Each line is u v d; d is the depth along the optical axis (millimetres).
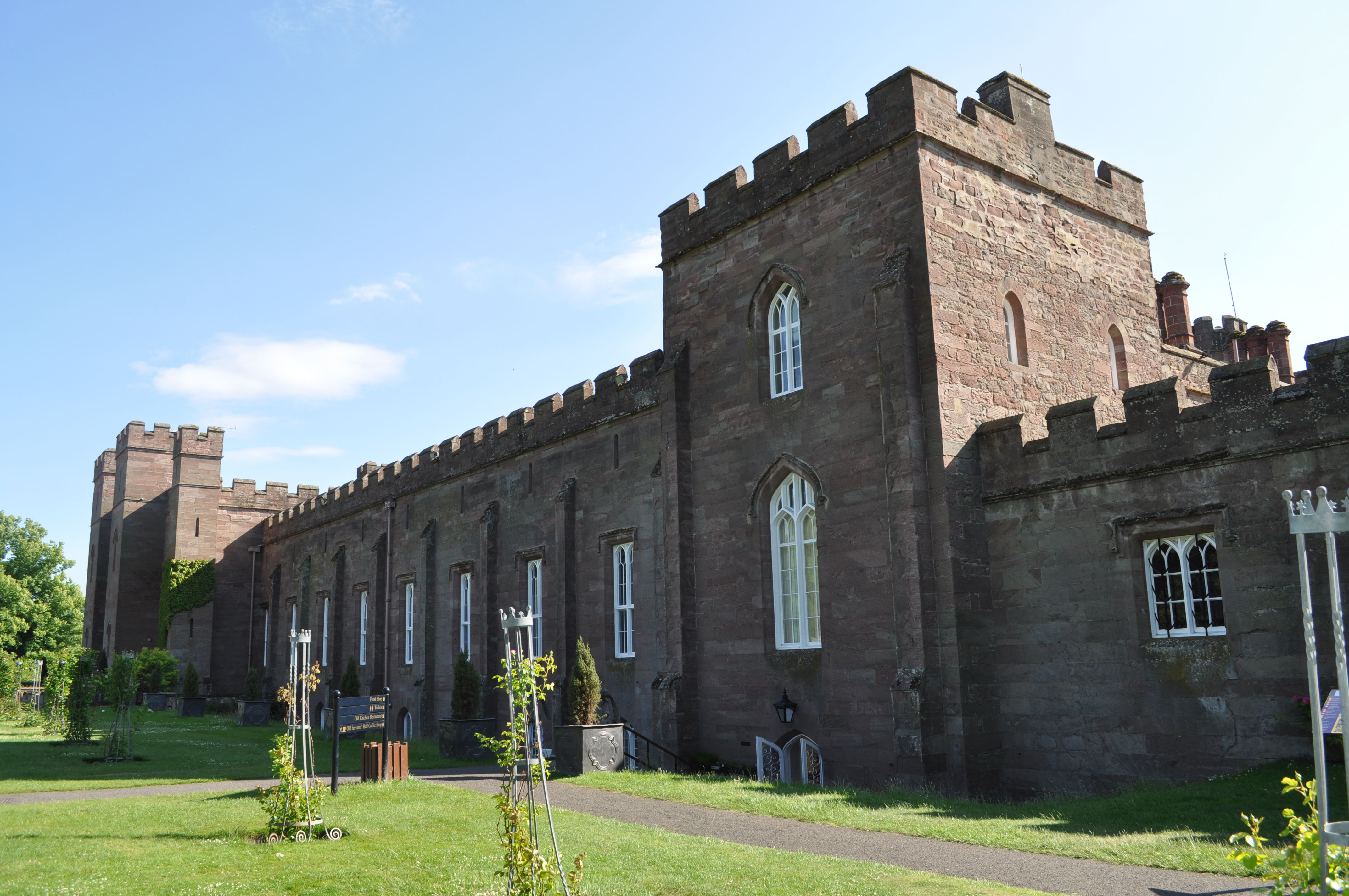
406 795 18016
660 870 11055
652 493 28375
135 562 59531
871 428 21188
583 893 9781
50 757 27453
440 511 40469
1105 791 17734
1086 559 18562
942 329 20578
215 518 59406
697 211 26906
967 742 18859
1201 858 10750
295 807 13914
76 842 13680
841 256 22531
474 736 28250
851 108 22750
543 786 9492
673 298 27531
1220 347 34312
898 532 20047
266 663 57469
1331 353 15594
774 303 24594
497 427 36750
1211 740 16391
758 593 23500
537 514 33875
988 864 11328
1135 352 25656
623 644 29344
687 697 24578
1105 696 17969
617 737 22266
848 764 20656
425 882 10719
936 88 21812
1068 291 24016
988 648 19750
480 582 36344
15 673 46312
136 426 60969
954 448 20156
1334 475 15352
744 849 12359
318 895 10320
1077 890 9883
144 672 53406
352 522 48469
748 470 24219
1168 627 17453
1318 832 6316
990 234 22250
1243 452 16438
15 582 67625
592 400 31391
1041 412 22406
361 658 46156
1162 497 17547
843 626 21141
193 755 28156
